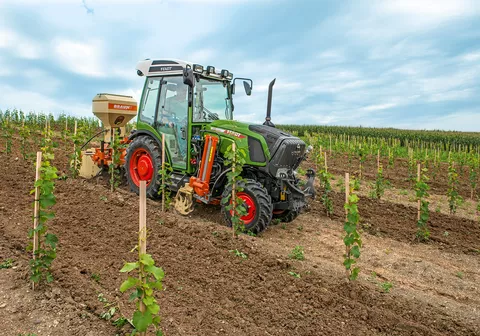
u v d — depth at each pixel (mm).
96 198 7758
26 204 7238
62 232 6020
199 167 7332
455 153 21938
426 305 4625
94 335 3537
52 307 3971
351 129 40094
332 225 7965
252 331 3750
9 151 11992
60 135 17953
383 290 4953
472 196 12047
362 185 12625
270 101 7953
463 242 7504
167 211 7711
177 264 5059
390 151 17469
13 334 3535
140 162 8508
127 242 5715
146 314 2926
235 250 5586
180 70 7594
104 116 9461
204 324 3797
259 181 7137
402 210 9359
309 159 17969
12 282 4430
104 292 4285
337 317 4152
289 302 4352
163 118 8086
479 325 4250
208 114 7840
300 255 5797
